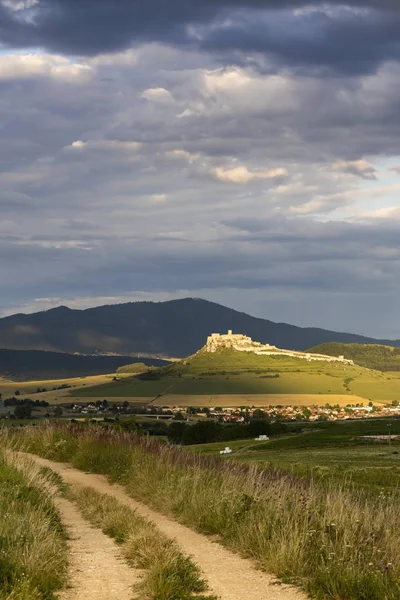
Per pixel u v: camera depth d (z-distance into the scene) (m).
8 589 9.98
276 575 11.67
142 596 10.27
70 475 26.34
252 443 89.25
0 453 24.69
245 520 14.59
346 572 10.56
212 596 10.29
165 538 13.75
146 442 28.69
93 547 13.92
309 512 13.70
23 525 12.88
